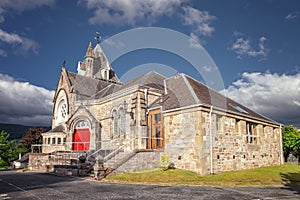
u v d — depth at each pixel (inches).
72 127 1055.0
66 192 406.3
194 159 612.1
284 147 1333.7
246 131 808.3
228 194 395.2
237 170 701.9
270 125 939.3
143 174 575.2
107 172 580.7
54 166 725.9
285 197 380.5
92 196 373.4
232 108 787.4
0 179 585.0
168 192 408.8
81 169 635.5
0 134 1673.2
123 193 398.0
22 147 1710.1
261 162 840.3
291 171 751.1
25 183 513.7
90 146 946.1
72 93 1273.4
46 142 1252.5
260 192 419.8
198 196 376.2
